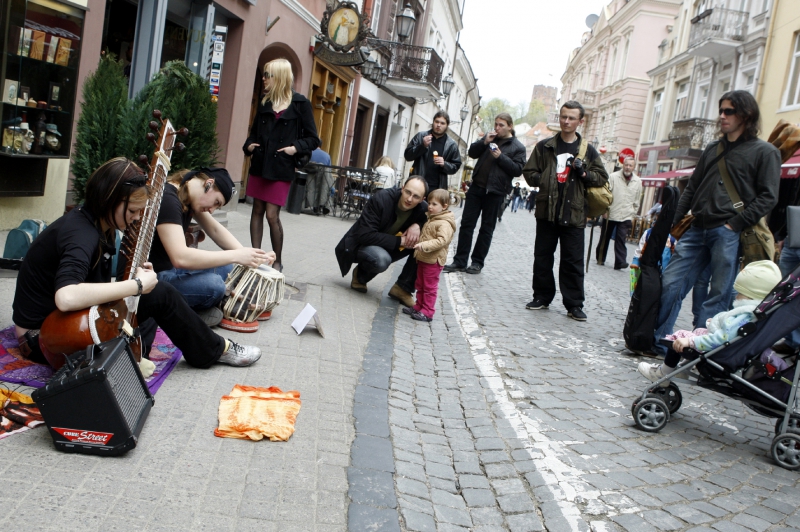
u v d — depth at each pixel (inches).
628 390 204.2
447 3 1366.9
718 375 165.5
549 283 309.0
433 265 255.1
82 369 106.6
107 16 349.4
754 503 134.8
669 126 1359.5
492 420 165.8
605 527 118.8
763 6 949.8
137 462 109.3
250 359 163.5
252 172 264.2
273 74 257.0
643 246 239.6
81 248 122.5
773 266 166.7
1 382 126.1
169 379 146.8
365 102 930.1
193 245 204.8
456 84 1844.2
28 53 244.8
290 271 292.7
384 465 127.6
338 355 189.8
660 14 1633.9
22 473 99.6
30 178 257.4
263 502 104.8
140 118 221.8
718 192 227.0
